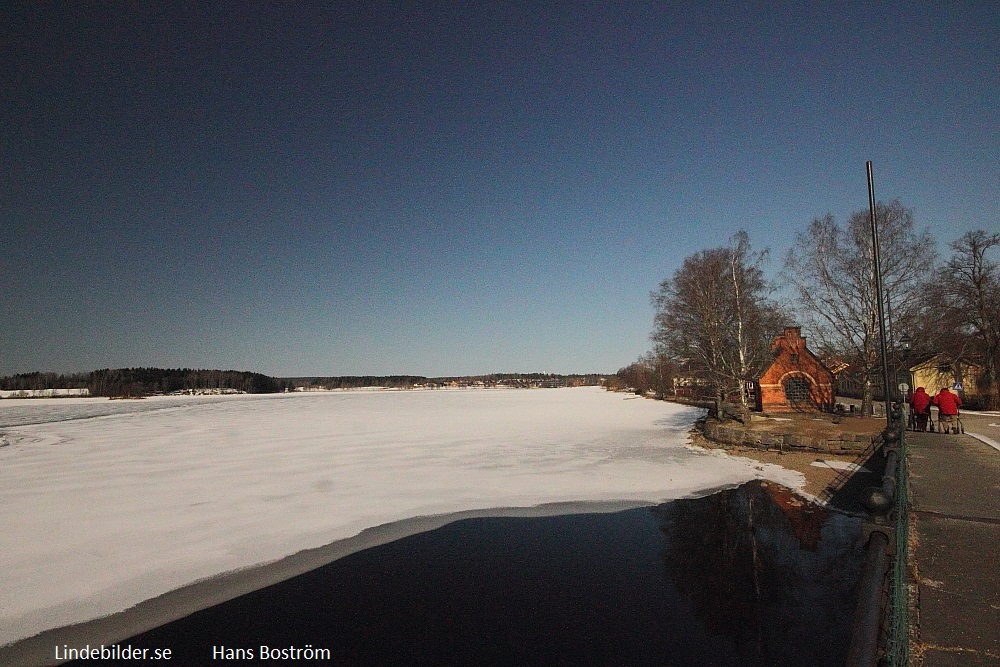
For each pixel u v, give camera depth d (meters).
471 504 14.59
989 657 4.25
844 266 30.47
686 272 31.44
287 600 8.77
